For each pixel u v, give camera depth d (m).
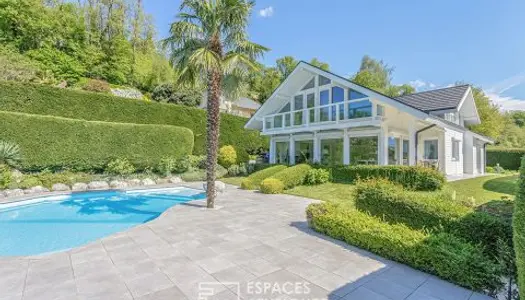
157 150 17.64
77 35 26.66
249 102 40.47
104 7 30.17
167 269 4.33
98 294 3.55
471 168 19.94
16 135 12.88
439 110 16.75
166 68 32.78
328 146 17.77
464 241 4.51
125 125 16.47
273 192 12.38
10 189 11.43
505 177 16.06
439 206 5.08
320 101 17.70
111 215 9.93
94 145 15.30
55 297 3.47
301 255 4.95
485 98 31.45
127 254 4.95
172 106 20.41
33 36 23.05
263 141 26.33
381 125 14.27
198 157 19.64
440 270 4.06
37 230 8.00
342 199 10.87
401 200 5.63
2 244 6.80
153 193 14.20
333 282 3.95
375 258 4.82
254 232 6.37
